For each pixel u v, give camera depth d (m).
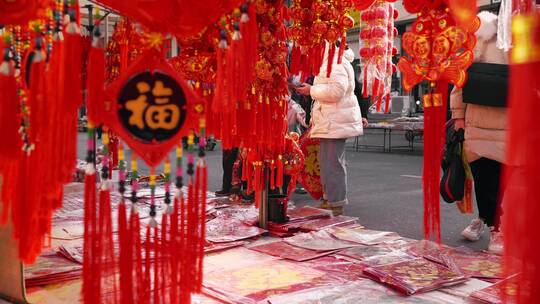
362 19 2.49
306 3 2.51
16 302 1.96
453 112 3.03
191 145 1.54
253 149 2.74
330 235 3.17
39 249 1.38
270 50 2.38
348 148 11.62
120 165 1.49
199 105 1.51
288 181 3.96
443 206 4.75
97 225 1.39
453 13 1.86
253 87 2.34
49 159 1.32
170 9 1.47
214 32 1.95
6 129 1.28
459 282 2.34
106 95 1.41
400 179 6.66
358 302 2.12
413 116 10.88
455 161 3.05
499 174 2.99
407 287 2.21
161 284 1.55
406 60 2.09
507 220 1.04
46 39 1.41
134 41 1.97
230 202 4.42
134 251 1.52
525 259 1.01
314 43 2.53
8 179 1.38
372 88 2.49
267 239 3.24
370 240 3.08
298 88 3.96
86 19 3.19
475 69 2.80
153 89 1.47
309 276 2.45
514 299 1.04
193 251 1.56
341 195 4.00
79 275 2.26
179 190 1.53
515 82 1.02
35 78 1.32
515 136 1.02
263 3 2.24
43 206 1.35
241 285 2.31
